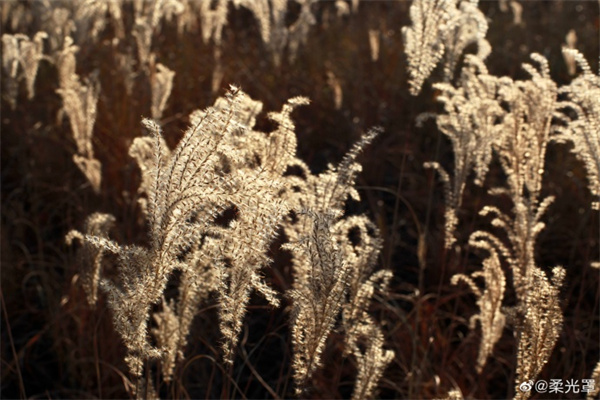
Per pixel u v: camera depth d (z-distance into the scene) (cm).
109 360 327
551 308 184
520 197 278
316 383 312
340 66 668
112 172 446
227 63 627
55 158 491
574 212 446
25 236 446
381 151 520
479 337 340
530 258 263
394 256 440
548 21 813
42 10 547
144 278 170
